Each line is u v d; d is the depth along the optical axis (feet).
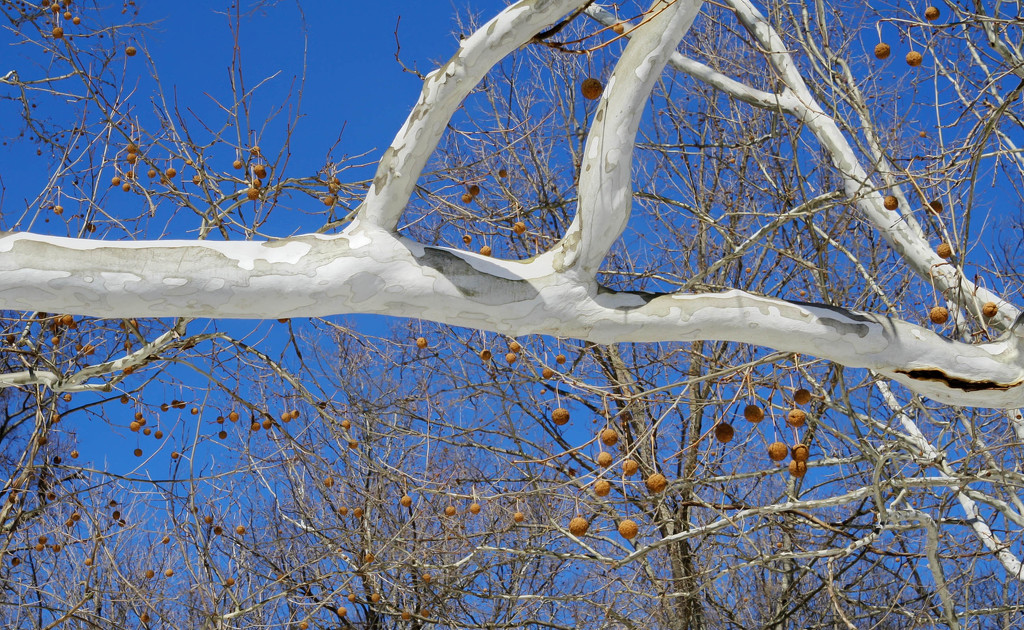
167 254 8.96
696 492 24.58
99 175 17.04
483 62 9.27
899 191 18.03
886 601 23.07
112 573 22.57
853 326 10.66
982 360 10.96
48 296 8.68
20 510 18.21
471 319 9.87
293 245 9.39
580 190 9.92
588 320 10.05
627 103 9.64
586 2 9.21
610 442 11.88
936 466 15.11
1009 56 17.80
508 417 24.93
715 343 23.59
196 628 24.06
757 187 24.35
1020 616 22.82
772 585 26.27
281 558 26.71
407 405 26.43
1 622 23.94
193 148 16.44
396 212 9.71
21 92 18.57
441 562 23.18
